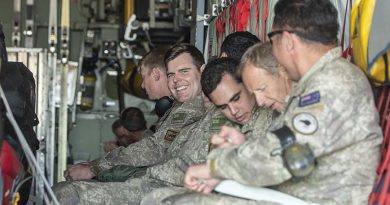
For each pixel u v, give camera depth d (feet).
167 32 24.04
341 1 10.71
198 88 14.34
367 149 8.51
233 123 11.85
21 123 10.31
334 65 8.58
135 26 23.61
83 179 14.43
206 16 19.94
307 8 8.71
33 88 11.76
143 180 13.01
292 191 8.82
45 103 18.71
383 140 8.84
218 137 9.07
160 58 16.26
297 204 8.63
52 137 20.13
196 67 14.34
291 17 8.74
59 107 22.56
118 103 24.91
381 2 8.39
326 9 8.75
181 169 11.41
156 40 24.22
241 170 8.40
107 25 24.18
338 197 8.55
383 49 8.30
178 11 22.85
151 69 16.30
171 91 14.62
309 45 8.73
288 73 9.13
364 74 8.72
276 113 10.24
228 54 12.14
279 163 8.21
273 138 8.29
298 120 8.29
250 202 8.81
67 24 23.20
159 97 16.42
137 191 12.93
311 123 8.22
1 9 23.20
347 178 8.53
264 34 13.39
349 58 9.74
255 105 10.72
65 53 23.03
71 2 24.07
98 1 24.17
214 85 10.63
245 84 9.61
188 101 14.47
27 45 23.20
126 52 24.17
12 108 10.21
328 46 8.78
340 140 8.30
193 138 12.38
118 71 24.47
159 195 10.25
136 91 24.26
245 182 8.48
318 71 8.61
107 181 13.97
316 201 8.61
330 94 8.34
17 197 9.57
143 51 24.27
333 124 8.26
